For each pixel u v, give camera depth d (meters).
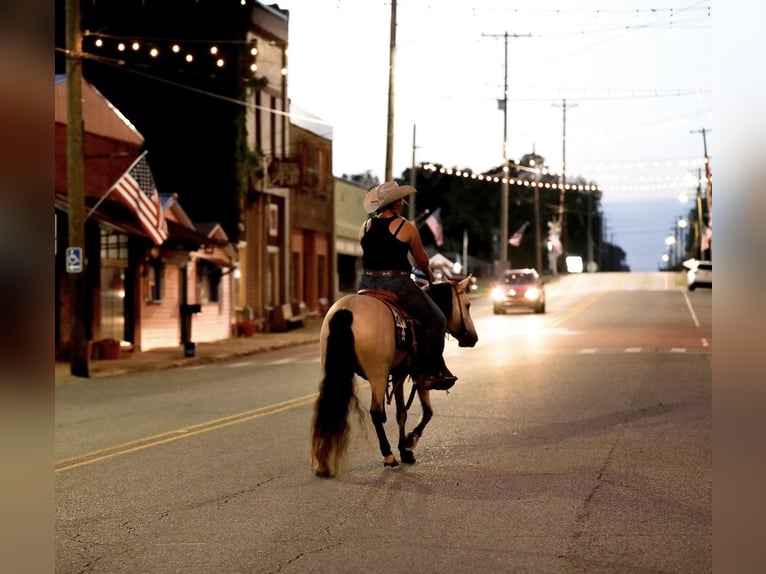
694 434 12.47
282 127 43.53
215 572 6.76
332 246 51.94
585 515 8.23
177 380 21.92
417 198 98.94
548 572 6.63
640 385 18.12
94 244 27.91
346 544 7.41
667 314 44.09
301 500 8.96
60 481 10.03
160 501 9.04
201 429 13.59
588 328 36.12
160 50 37.84
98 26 37.75
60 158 28.00
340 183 53.91
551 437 12.39
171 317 33.22
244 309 40.00
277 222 43.72
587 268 116.06
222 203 38.03
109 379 22.81
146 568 6.88
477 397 16.62
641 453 11.16
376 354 9.97
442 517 8.23
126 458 11.35
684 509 8.41
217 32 37.84
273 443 12.25
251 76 39.00
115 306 29.81
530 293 46.03
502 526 7.89
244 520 8.24
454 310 11.70
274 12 41.81
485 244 103.06
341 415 9.85
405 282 10.48
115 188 25.09
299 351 32.53
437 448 11.73
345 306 10.02
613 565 6.78
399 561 6.93
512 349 27.36
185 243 31.41
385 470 10.36
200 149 38.12
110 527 8.08
